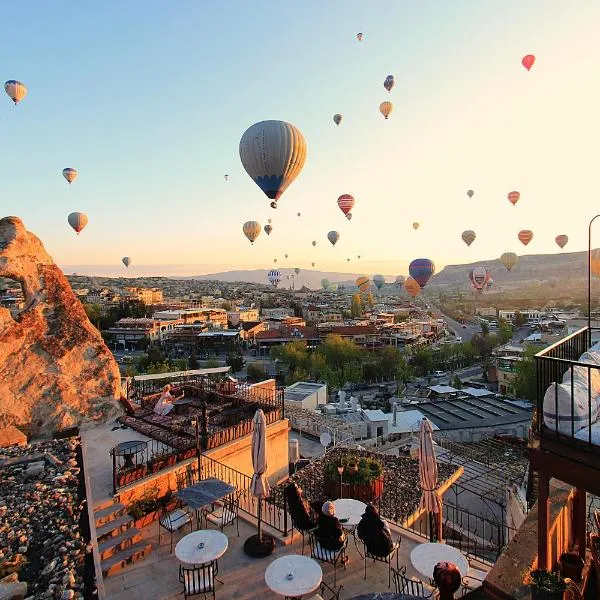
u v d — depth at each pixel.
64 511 9.98
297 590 8.59
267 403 19.55
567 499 8.51
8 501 10.49
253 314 171.38
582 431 6.06
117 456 14.45
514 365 68.19
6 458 13.14
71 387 17.56
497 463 24.03
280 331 119.75
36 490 11.05
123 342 118.62
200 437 15.35
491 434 37.72
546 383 7.27
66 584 7.32
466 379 87.56
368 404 65.75
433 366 95.06
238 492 14.24
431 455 11.31
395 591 10.25
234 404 19.50
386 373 83.88
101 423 17.66
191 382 22.66
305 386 46.31
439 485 16.33
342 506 12.44
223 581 10.55
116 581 10.45
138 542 11.70
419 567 9.44
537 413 6.87
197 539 10.09
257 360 105.94
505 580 6.77
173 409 19.17
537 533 7.06
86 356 18.30
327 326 123.31
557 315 149.38
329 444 24.81
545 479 6.30
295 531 12.52
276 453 17.83
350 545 12.12
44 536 8.98
